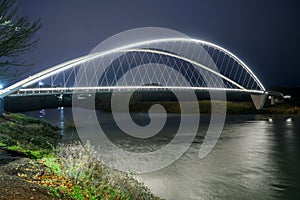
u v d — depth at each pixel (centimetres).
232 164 2584
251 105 12131
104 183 1207
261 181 2030
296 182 2014
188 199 1630
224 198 1672
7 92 4872
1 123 2712
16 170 1030
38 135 3219
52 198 820
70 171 1140
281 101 13150
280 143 3916
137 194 1291
